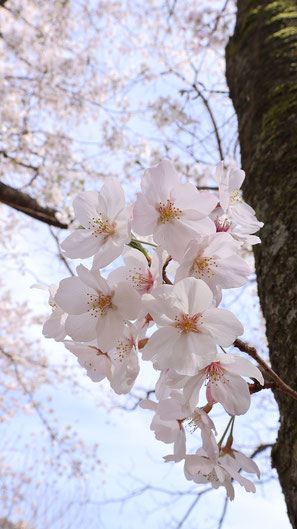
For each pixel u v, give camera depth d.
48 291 0.31
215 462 0.29
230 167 0.32
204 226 0.27
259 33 0.65
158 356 0.27
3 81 1.57
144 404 0.30
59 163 1.56
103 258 0.28
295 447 0.32
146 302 0.27
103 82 1.77
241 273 0.28
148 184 0.28
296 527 0.31
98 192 0.30
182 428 0.31
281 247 0.39
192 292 0.27
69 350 0.30
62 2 1.69
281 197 0.42
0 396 2.08
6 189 1.20
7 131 1.56
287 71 0.54
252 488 0.30
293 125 0.47
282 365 0.35
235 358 0.28
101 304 0.27
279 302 0.37
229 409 0.28
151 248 0.30
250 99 0.57
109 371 0.29
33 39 1.67
